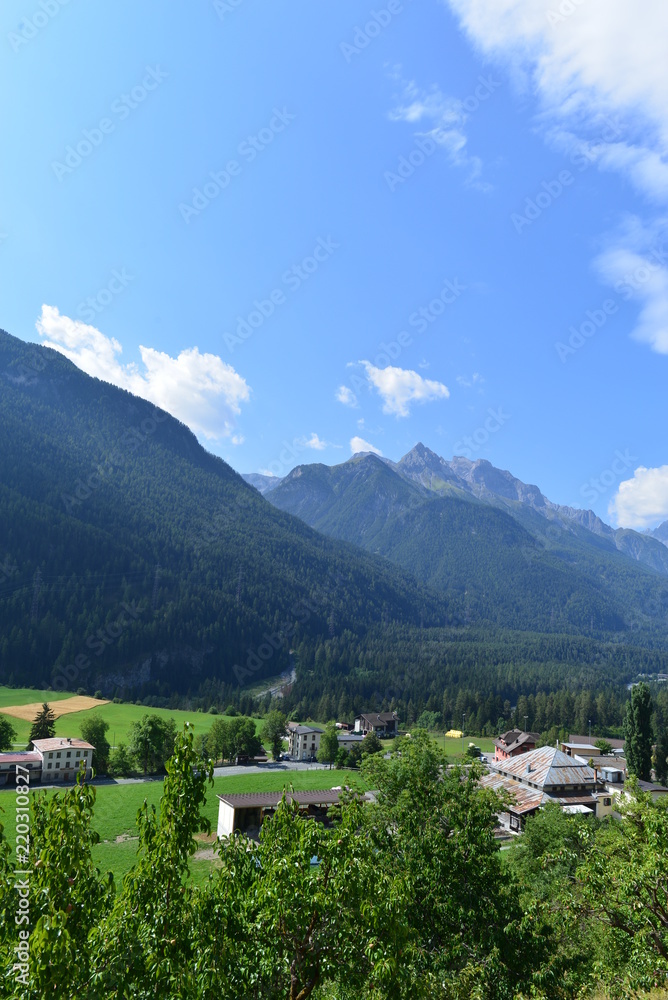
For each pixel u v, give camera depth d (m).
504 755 135.12
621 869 18.38
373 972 10.98
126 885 11.39
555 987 17.66
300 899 11.70
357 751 124.44
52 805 11.89
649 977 17.02
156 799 84.38
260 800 70.75
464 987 16.38
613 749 135.75
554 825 35.81
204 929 11.20
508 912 19.55
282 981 11.48
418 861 20.08
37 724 113.31
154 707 176.12
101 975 9.69
